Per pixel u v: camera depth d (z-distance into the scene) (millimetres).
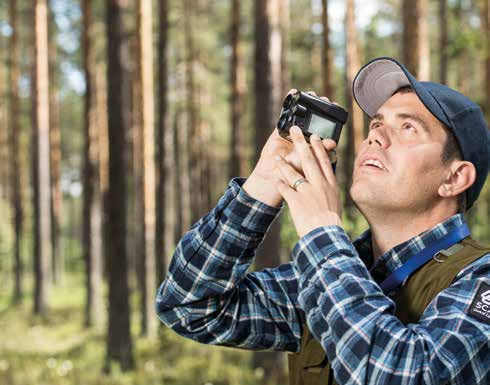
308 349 1364
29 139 33031
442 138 1268
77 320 17094
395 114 1308
